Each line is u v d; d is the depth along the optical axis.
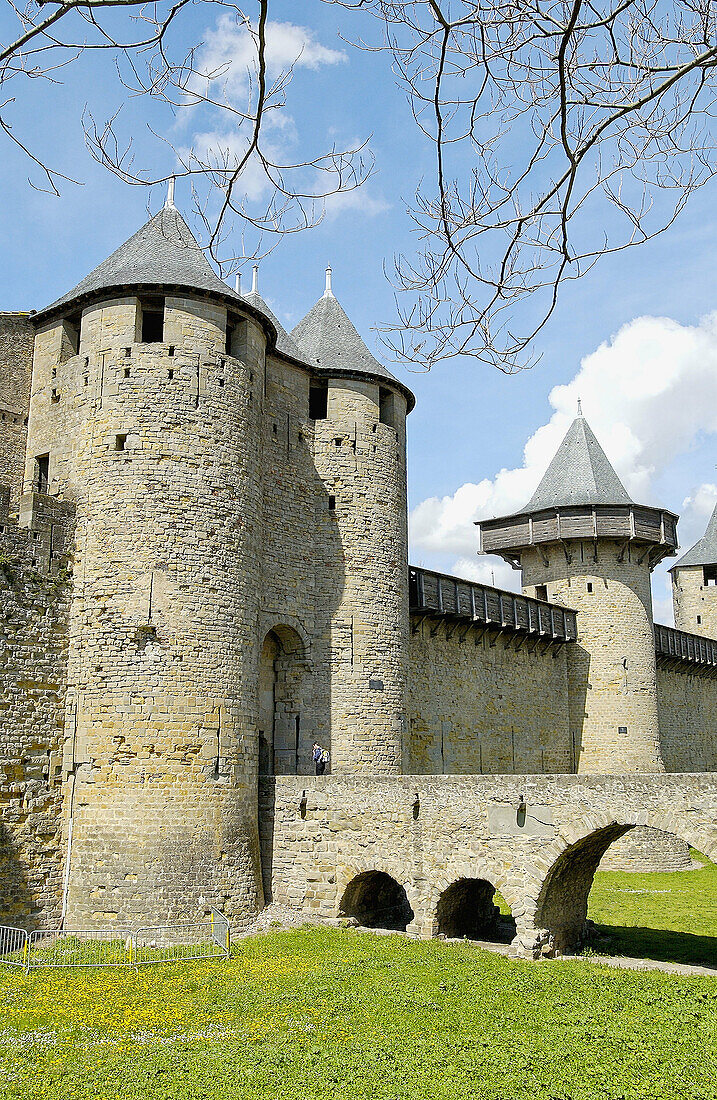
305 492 23.08
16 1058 10.40
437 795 17.22
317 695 22.25
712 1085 9.56
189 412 18.66
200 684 17.72
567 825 15.79
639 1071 9.95
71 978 13.87
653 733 34.47
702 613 49.34
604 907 21.83
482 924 19.56
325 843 18.36
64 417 19.66
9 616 17.20
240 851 17.75
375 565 23.41
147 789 16.92
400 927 20.42
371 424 24.17
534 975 14.17
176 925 16.42
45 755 17.39
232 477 19.05
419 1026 11.55
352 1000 12.62
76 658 17.89
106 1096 9.22
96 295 19.36
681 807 14.91
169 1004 12.47
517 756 31.34
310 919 18.09
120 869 16.56
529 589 36.56
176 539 18.03
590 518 34.69
